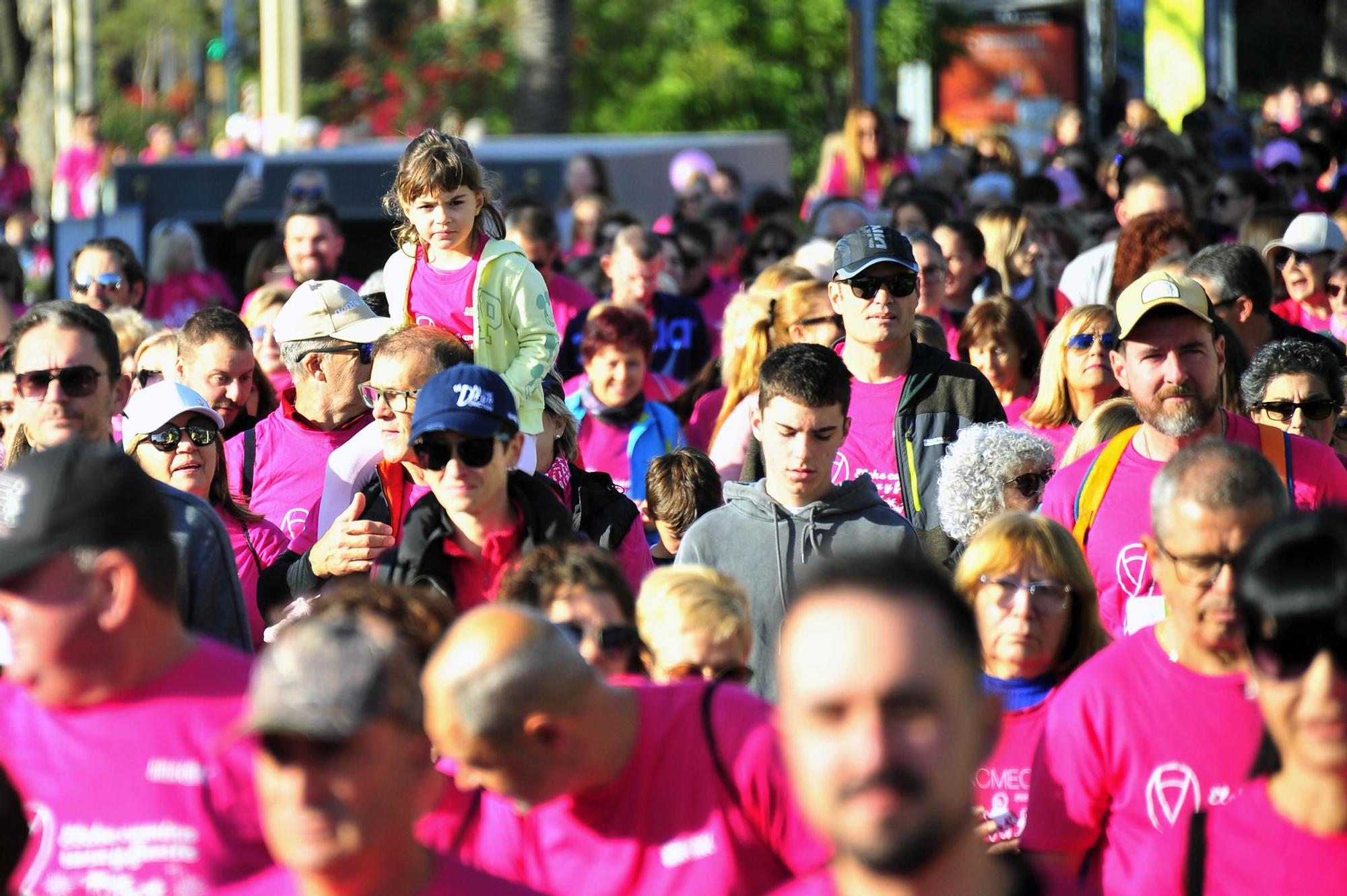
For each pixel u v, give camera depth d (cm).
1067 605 1600
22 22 12644
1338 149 5816
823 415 1967
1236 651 1350
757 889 1223
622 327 2731
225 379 2516
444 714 1141
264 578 1977
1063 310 3366
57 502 1196
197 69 14350
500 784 1166
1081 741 1384
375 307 2672
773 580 1959
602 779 1207
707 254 4247
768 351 2703
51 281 5066
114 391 1850
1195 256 2720
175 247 4303
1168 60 7838
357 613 1363
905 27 9331
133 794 1213
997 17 9450
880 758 818
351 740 962
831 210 4097
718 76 10519
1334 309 2975
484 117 11494
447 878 1033
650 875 1226
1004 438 2080
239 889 1062
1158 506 1370
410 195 2220
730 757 1227
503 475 1691
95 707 1233
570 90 10344
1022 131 9462
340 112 11838
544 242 3591
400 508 1922
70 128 10781
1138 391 1877
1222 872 1106
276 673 979
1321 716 1017
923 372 2416
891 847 820
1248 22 14938
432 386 1678
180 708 1229
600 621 1386
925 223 3978
